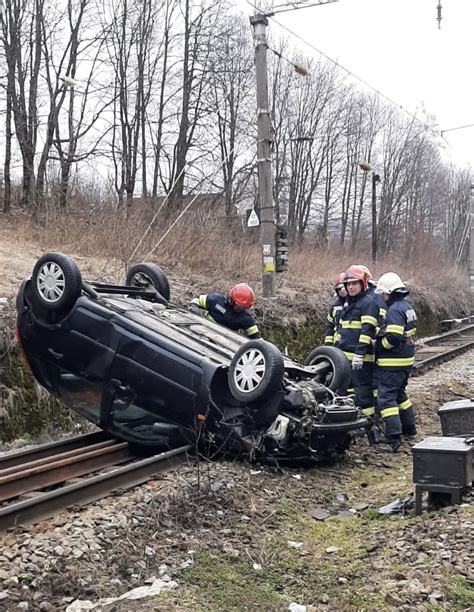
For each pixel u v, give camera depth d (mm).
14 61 23672
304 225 39125
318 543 5473
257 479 6762
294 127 37469
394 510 6105
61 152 23844
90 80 25109
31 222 16984
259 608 4207
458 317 31812
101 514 5414
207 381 6988
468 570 4480
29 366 8125
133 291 8508
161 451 7520
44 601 4172
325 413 7172
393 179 46875
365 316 9031
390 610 4105
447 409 7348
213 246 17844
